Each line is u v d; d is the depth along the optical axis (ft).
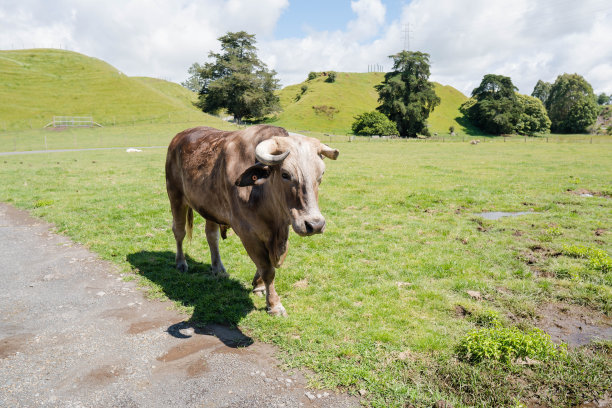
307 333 15.44
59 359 14.03
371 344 14.66
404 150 132.67
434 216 35.40
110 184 52.26
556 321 17.13
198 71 332.60
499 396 12.03
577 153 112.57
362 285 20.25
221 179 17.11
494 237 28.68
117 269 22.57
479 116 346.54
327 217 34.73
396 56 296.51
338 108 360.89
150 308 18.03
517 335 14.16
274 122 335.67
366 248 26.23
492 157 98.58
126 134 199.62
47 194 44.52
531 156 101.65
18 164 80.23
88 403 11.87
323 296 18.88
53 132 206.18
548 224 32.04
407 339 15.02
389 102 284.00
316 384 12.62
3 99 267.18
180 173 20.58
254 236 15.93
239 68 304.30
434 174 62.28
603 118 438.40
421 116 289.53
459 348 14.34
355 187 49.75
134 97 301.22
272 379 12.96
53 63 352.28
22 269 22.80
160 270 22.30
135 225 31.71
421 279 21.08
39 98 280.92
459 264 23.15
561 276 21.62
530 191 47.09
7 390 12.34
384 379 12.73
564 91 379.35
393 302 18.25
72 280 21.20
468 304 17.95
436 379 12.87
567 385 12.69
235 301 18.52
